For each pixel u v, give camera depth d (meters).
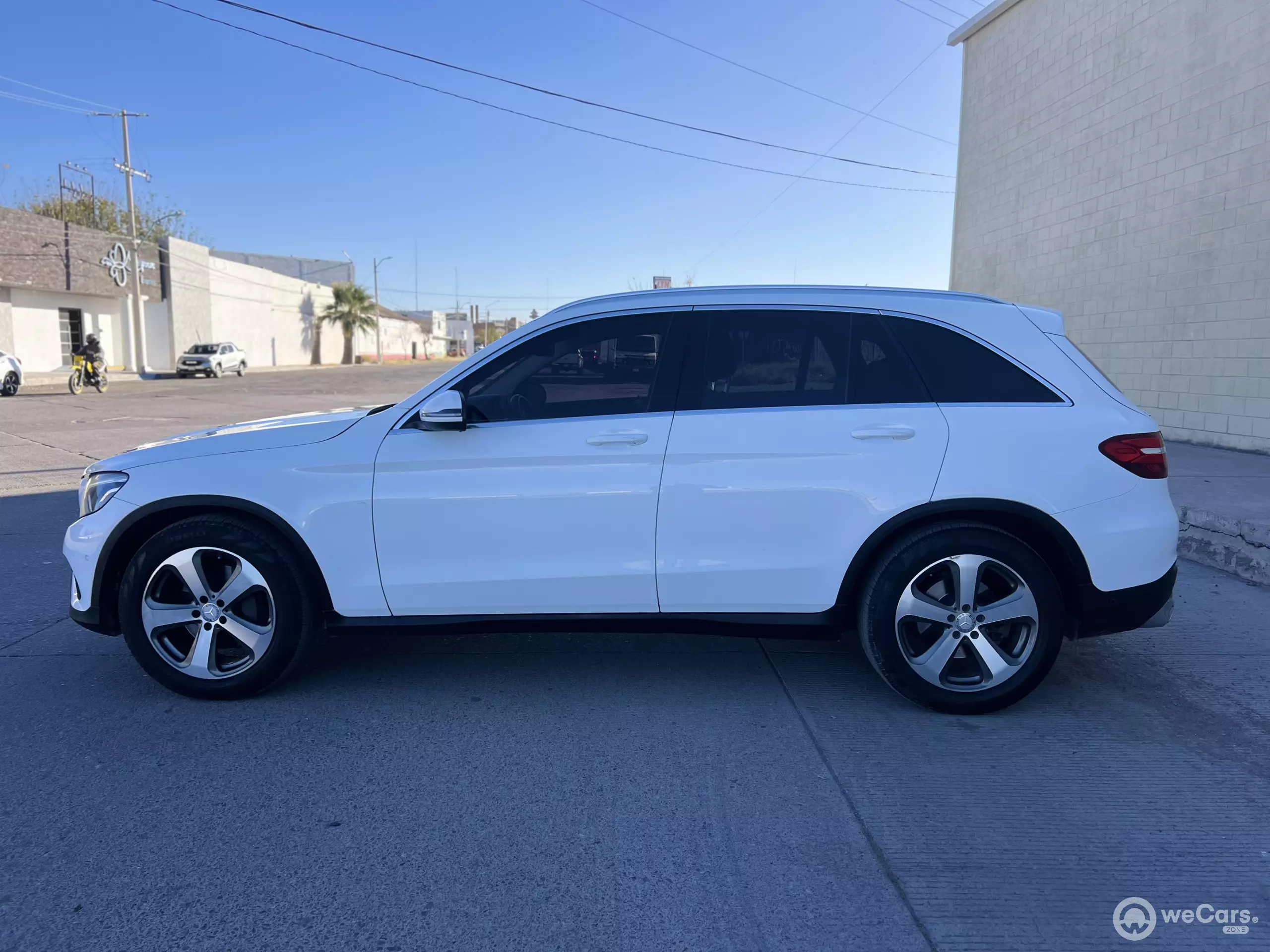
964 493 3.67
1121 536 3.70
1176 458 10.04
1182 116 11.47
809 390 3.83
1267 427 10.24
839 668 4.42
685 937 2.43
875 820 3.03
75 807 3.08
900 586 3.71
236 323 50.00
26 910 2.53
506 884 2.66
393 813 3.05
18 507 8.65
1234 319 10.69
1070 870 2.74
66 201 49.09
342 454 3.81
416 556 3.83
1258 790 3.23
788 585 3.79
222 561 3.89
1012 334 3.86
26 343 33.81
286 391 28.33
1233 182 10.67
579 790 3.22
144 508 3.81
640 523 3.78
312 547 3.81
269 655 3.85
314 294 61.28
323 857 2.80
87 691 4.10
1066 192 14.05
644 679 4.27
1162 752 3.53
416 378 39.88
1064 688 4.19
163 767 3.38
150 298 40.94
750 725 3.76
